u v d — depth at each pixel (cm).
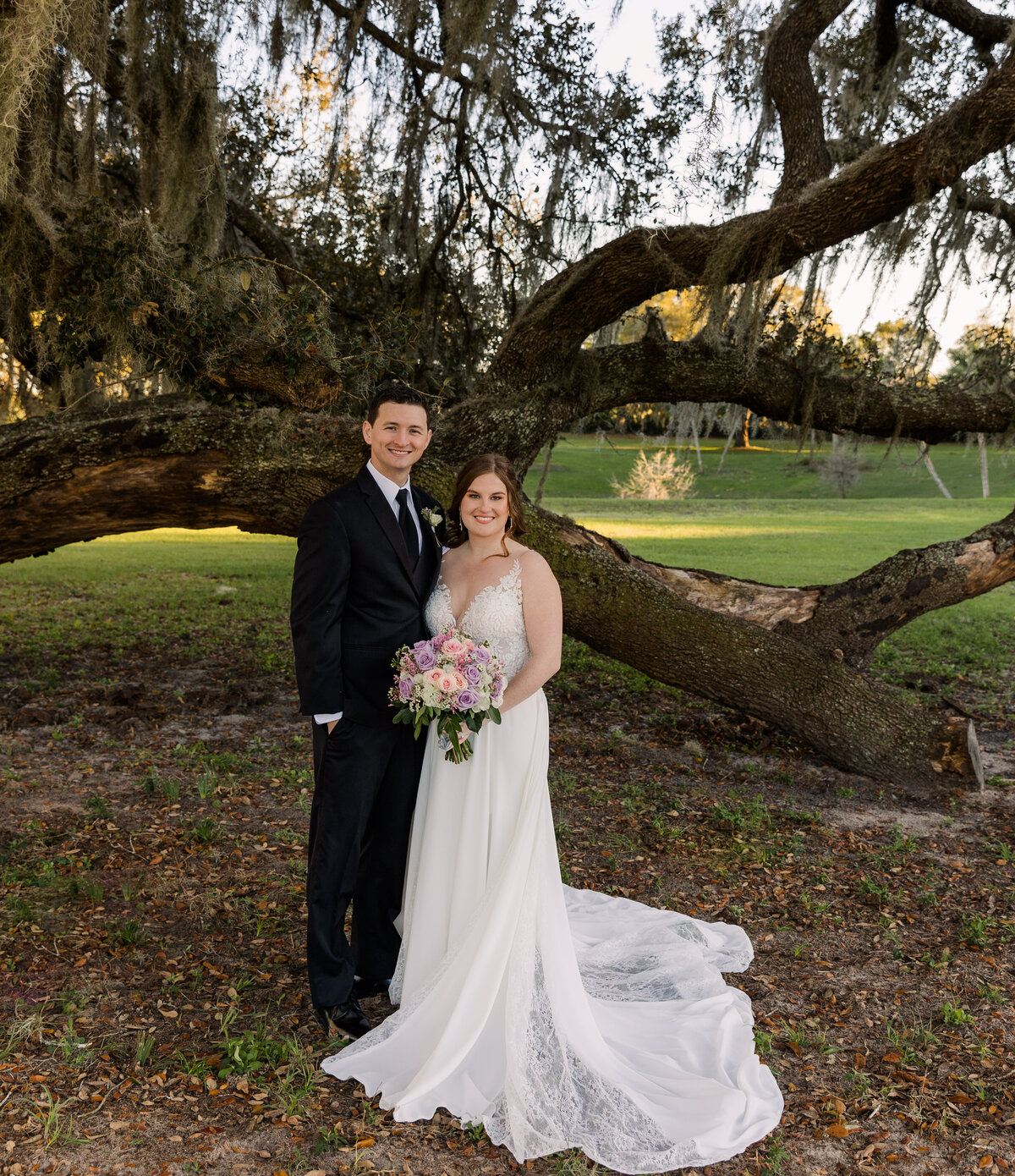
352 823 310
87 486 596
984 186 730
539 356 694
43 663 841
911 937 383
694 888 432
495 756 298
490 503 308
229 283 533
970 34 759
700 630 619
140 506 612
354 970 333
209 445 596
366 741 311
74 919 376
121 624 1063
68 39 512
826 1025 318
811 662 615
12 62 436
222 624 1088
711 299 602
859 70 816
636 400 770
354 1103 271
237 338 538
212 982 334
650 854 469
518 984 280
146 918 379
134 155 846
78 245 513
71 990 323
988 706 802
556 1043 280
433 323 921
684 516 3231
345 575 304
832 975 353
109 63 654
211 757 584
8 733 629
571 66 773
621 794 556
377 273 918
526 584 308
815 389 736
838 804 553
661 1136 258
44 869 416
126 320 514
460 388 916
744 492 4350
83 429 593
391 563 310
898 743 587
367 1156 247
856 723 595
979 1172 245
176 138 620
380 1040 291
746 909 409
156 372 553
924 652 1023
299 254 912
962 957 365
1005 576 707
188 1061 284
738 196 767
